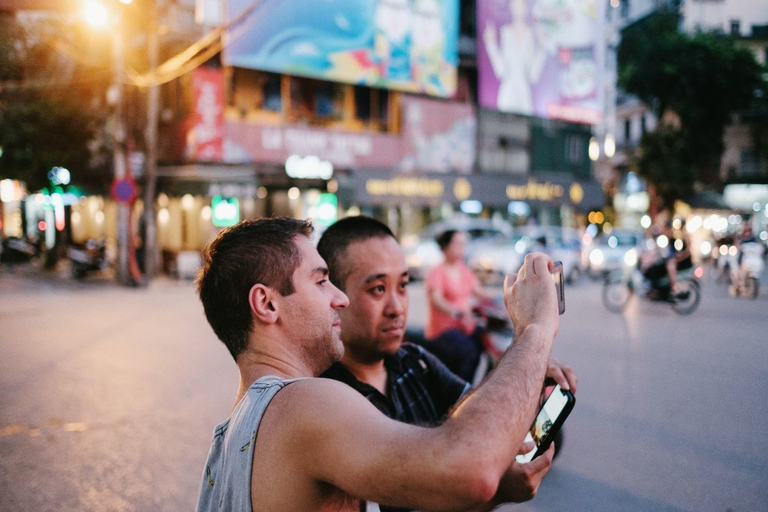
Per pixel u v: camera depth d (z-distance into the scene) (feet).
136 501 12.51
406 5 73.77
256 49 62.44
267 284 3.86
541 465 4.06
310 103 69.31
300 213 70.18
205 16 62.03
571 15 91.35
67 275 66.90
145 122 66.08
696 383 18.86
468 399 3.20
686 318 34.37
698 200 78.74
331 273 6.40
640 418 16.94
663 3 67.31
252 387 3.66
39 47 61.46
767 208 72.79
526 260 4.06
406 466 2.91
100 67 60.95
